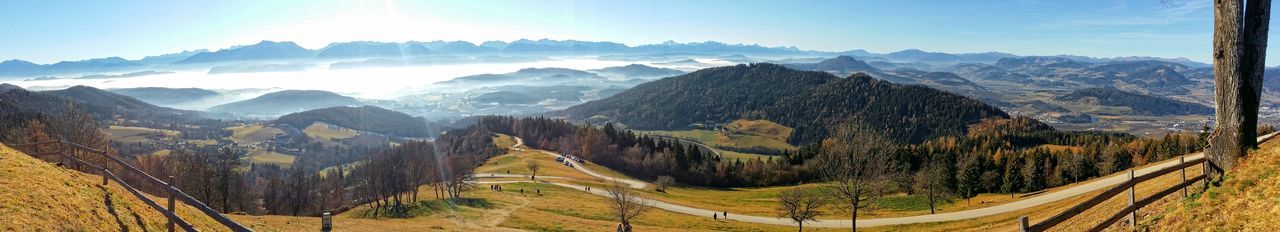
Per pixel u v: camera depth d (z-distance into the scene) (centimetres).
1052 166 12125
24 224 1348
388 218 6812
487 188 10362
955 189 10475
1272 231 1344
